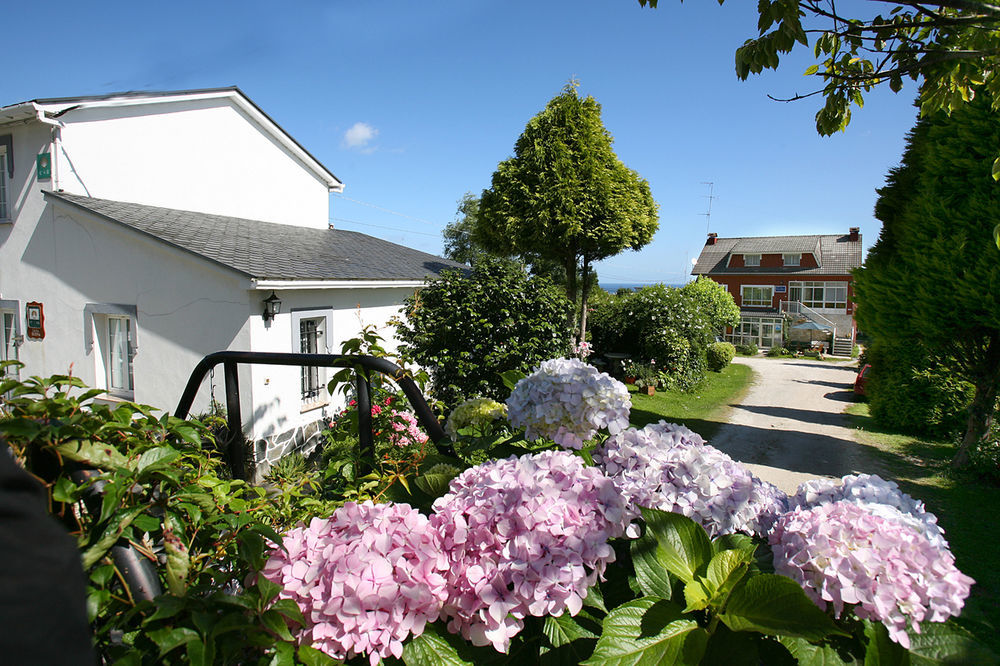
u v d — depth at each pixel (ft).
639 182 47.01
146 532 3.02
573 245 40.24
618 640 3.11
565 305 24.04
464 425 7.23
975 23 6.04
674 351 44.75
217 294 22.26
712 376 56.90
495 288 22.09
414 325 22.74
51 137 27.07
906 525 3.66
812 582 3.46
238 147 37.24
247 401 22.06
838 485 4.60
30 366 28.84
